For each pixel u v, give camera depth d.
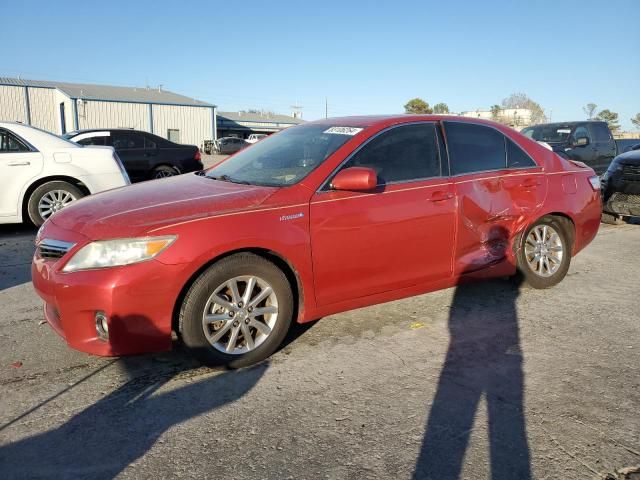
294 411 2.88
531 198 4.59
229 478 2.35
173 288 3.01
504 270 4.54
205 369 3.34
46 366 3.35
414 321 4.20
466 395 3.07
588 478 2.36
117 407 2.90
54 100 42.84
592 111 64.62
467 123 4.45
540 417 2.84
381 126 3.98
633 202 7.89
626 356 3.61
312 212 3.45
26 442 2.58
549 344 3.80
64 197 7.26
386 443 2.60
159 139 12.55
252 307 3.33
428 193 3.95
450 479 2.35
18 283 5.04
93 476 2.35
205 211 3.21
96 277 2.95
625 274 5.64
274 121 68.69
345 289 3.66
